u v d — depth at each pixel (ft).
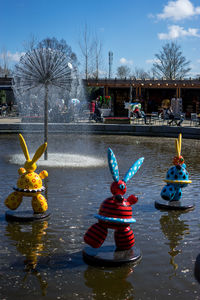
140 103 108.58
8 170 31.78
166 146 54.29
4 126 73.92
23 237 15.75
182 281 12.03
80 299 10.76
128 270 12.75
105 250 13.98
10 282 11.66
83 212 19.57
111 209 13.44
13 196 18.40
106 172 31.40
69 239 15.57
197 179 29.76
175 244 15.37
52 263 13.16
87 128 76.23
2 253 13.97
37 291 11.14
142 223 18.19
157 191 25.27
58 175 29.55
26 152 18.80
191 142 61.72
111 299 10.80
